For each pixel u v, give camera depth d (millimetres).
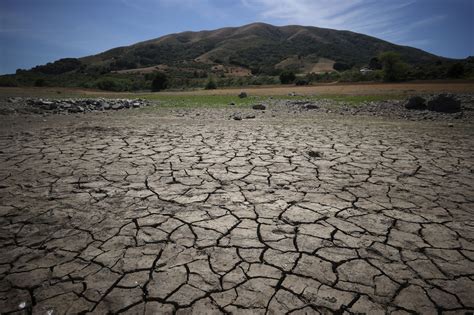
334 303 2031
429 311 1968
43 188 4055
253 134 7883
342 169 4875
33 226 3059
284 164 5156
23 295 2117
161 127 9070
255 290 2154
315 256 2551
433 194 3861
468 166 5027
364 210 3404
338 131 8328
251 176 4555
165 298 2084
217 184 4227
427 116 11367
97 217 3242
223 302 2045
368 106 14906
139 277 2293
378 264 2445
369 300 2059
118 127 9047
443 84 27125
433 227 3023
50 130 8414
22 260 2506
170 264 2449
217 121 10555
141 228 3010
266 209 3432
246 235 2877
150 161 5336
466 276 2303
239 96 23828
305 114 12766
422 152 5945
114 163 5199
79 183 4246
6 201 3641
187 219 3193
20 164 5098
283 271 2361
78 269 2393
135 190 4000
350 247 2680
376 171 4777
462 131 8258
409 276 2301
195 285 2209
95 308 1998
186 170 4840
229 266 2424
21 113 12516
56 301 2061
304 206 3506
